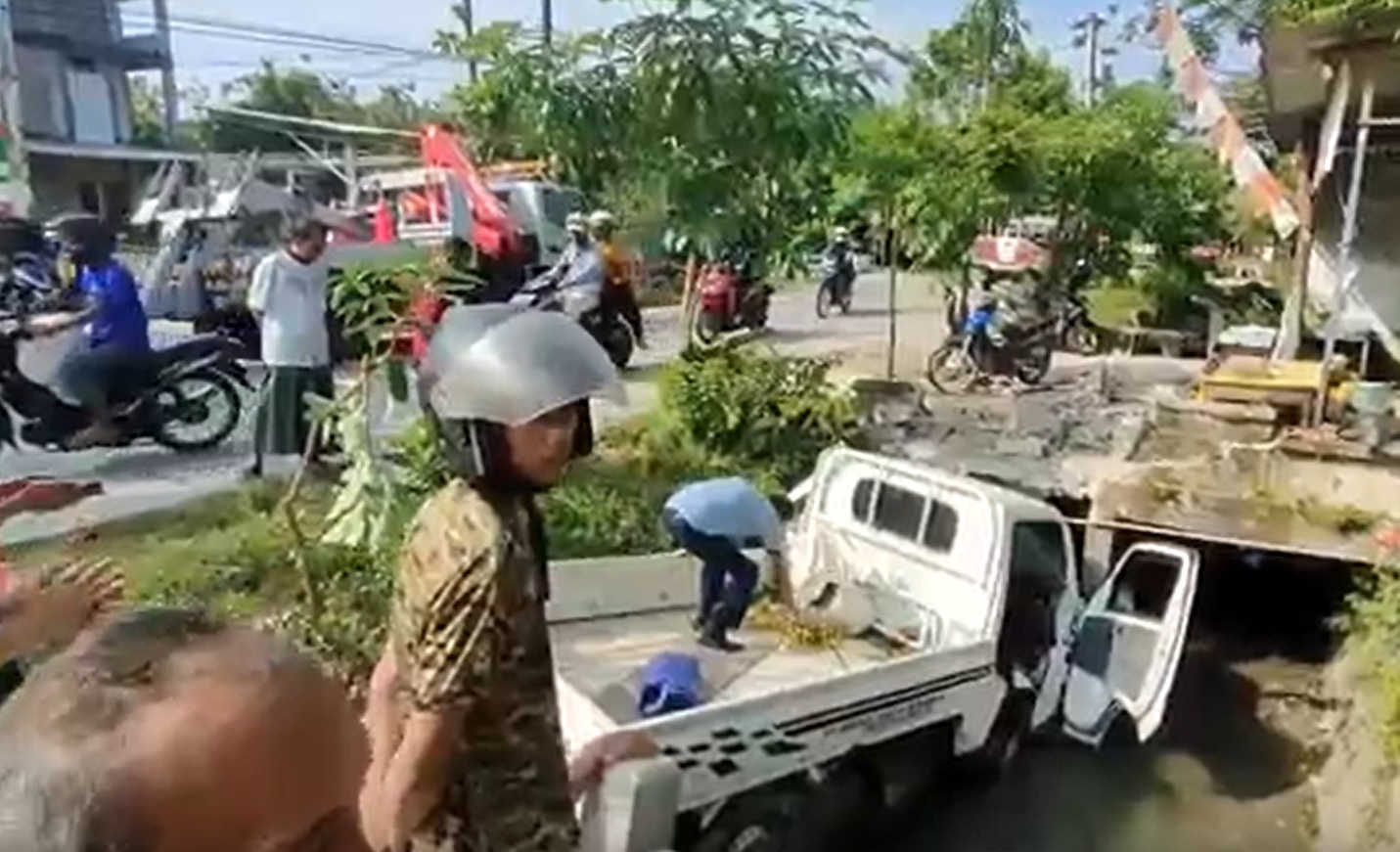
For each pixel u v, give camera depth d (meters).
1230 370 10.17
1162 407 9.71
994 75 19.14
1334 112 9.75
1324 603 7.96
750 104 9.23
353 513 5.77
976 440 9.61
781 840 5.02
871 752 5.48
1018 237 14.91
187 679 0.92
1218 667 7.79
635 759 3.69
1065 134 14.51
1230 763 6.72
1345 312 11.27
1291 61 10.00
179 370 8.54
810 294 21.94
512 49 9.55
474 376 2.21
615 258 12.74
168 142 29.98
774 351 11.90
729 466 8.82
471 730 2.18
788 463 8.98
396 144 30.48
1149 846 5.90
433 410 2.30
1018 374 12.76
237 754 0.89
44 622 1.77
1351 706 6.48
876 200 14.20
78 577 1.90
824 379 10.19
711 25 9.12
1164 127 15.83
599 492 7.81
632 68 9.31
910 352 15.09
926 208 13.77
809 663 5.88
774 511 6.21
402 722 2.17
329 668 1.11
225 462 8.45
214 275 14.03
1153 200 15.53
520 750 2.24
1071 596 6.74
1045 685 6.59
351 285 6.19
